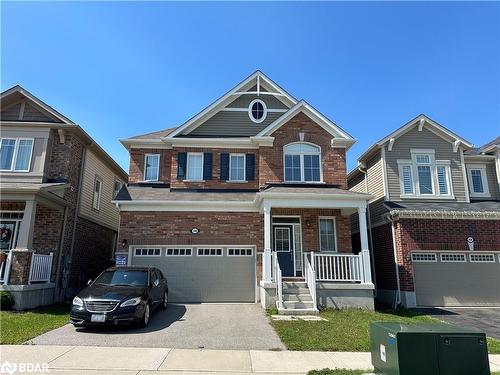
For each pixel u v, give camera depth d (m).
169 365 6.28
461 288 14.48
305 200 13.12
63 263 14.29
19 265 11.69
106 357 6.64
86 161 16.56
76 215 15.45
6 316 10.27
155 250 14.53
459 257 14.81
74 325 9.05
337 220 14.84
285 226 14.91
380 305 14.88
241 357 6.87
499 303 14.39
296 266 14.47
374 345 5.09
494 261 14.85
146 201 14.51
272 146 15.68
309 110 15.96
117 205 14.64
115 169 20.00
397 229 14.78
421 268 14.64
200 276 14.35
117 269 10.96
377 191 16.84
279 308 11.55
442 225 14.77
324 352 7.32
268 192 13.01
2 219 14.16
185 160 16.20
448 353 4.34
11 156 14.26
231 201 14.64
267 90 17.84
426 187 16.44
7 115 15.00
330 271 12.98
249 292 14.27
